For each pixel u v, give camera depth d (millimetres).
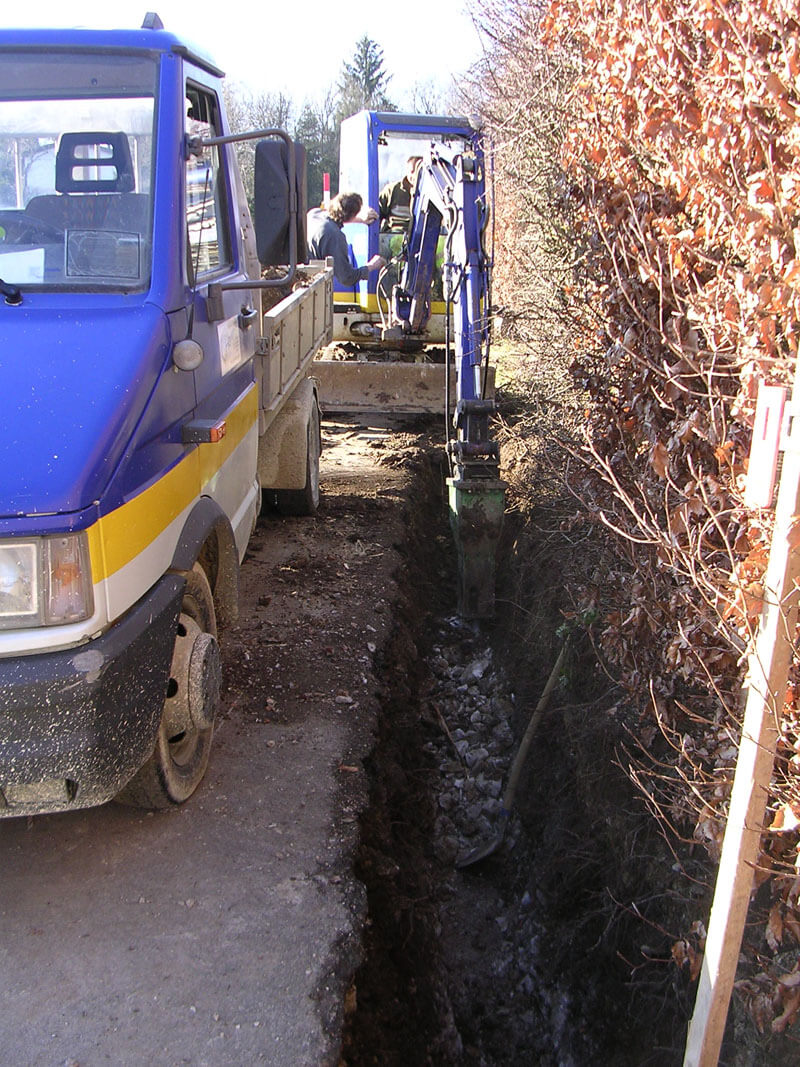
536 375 7746
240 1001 2795
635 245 4070
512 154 7918
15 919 3072
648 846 4211
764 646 2277
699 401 3648
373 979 3262
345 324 11320
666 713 3844
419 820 4973
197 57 3865
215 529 3941
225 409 4160
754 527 3039
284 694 4605
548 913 4934
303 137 42562
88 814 3621
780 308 2859
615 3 4082
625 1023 4066
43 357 2951
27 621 2621
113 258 3350
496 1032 4402
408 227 9703
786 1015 2838
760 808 2320
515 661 6699
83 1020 2697
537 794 5602
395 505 7863
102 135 3477
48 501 2598
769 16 2936
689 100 3543
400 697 5371
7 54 3570
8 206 3457
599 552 5293
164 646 3061
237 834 3535
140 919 3088
